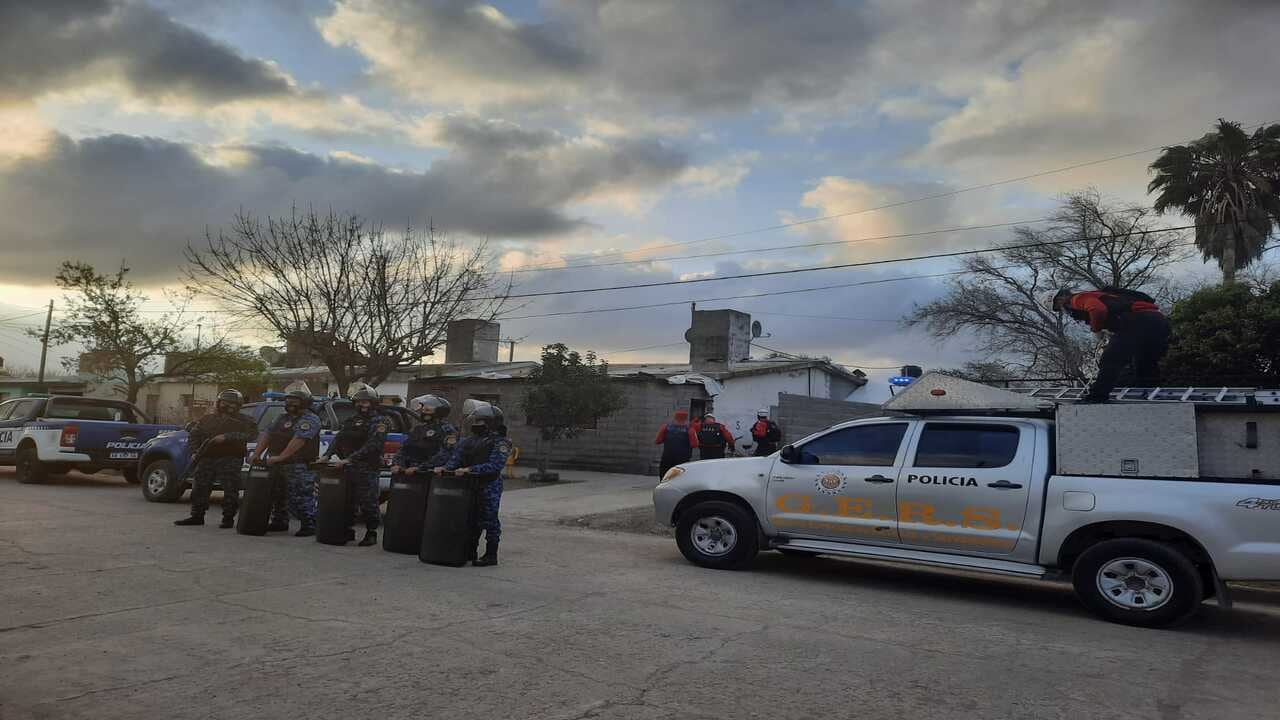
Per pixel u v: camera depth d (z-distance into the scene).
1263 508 6.35
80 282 22.05
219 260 20.31
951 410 7.97
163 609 6.01
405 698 4.29
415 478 8.89
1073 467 7.12
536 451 22.27
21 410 16.66
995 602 7.64
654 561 9.09
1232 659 5.74
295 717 3.98
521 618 6.11
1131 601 6.75
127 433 15.85
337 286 20.69
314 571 7.68
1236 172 34.59
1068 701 4.64
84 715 3.92
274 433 10.05
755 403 24.39
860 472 8.07
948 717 4.30
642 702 4.36
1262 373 13.72
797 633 5.97
